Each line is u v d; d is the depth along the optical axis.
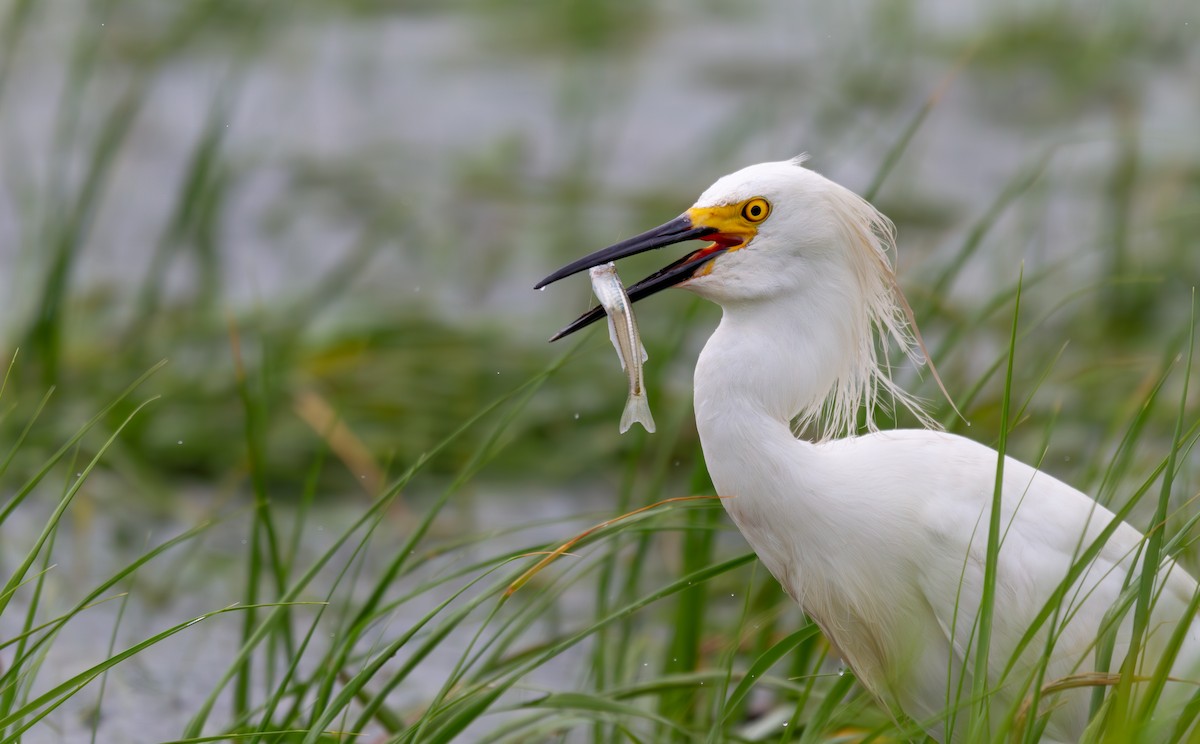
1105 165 19.06
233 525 11.70
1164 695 6.81
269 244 17.48
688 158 19.89
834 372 7.21
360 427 12.73
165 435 12.50
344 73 23.05
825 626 7.45
